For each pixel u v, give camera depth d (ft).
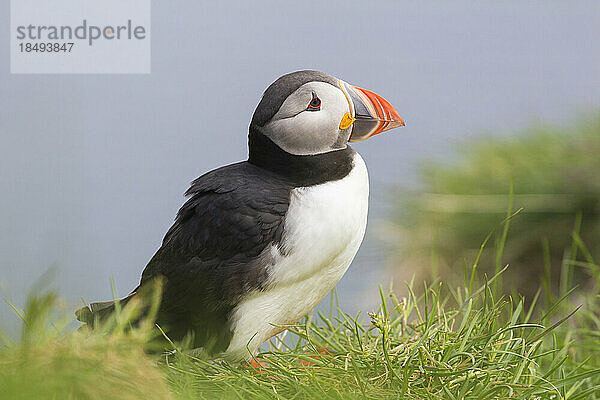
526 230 41.88
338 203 23.72
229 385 20.90
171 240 24.18
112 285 23.44
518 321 36.40
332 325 25.40
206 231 23.47
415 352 22.65
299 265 23.45
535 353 23.41
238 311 23.59
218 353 24.11
